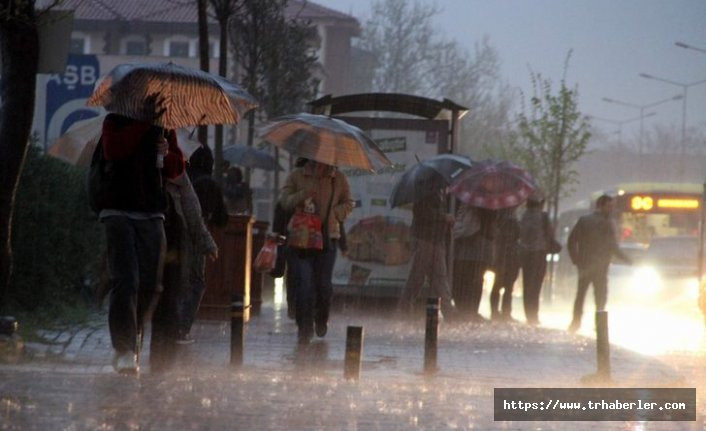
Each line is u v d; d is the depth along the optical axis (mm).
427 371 25141
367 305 41750
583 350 30891
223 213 26141
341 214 29375
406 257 41781
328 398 18297
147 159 18922
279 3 56406
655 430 16797
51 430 14164
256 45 55531
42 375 19062
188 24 139125
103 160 18984
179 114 20859
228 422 15398
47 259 31906
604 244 41188
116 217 18766
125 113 19984
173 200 20016
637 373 26594
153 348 20453
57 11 24578
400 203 38625
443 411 17547
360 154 29484
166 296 20297
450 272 40312
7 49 24312
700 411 19469
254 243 38906
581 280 41531
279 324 33844
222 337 29656
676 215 76062
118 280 18719
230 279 33750
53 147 25875
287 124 29703
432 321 25312
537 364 27656
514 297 69688
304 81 59688
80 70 35781
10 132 24531
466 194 39938
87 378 18688
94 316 32719
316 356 26812
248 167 53812
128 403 16406
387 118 41500
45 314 31141
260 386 19250
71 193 34625
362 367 25609
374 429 15430
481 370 26109
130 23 139000
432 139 41531
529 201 42625
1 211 24766
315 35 63125
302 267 28953
